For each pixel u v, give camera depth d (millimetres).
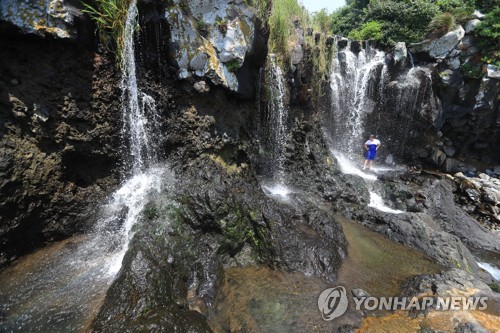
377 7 13484
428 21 11953
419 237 6809
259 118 8141
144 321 3607
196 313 4090
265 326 4207
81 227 5449
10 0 4180
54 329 3721
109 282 4508
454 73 11578
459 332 4191
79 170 5469
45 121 4730
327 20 11102
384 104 11961
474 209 9664
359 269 5723
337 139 11445
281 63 8422
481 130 12836
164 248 4883
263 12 7320
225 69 6523
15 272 4496
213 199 5590
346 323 4367
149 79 5902
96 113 5285
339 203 8164
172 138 6266
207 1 6230
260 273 5305
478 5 12133
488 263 7242
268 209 6121
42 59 4609
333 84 10703
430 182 10039
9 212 4422
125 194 5750
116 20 5070
